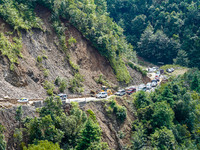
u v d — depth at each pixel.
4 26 48.91
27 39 51.62
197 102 67.12
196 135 58.22
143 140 45.75
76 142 37.44
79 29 64.38
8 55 44.12
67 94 49.59
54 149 30.28
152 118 51.06
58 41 57.72
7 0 53.41
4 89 39.50
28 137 33.94
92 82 57.56
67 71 54.59
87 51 62.72
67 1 65.50
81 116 40.72
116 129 46.28
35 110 37.59
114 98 50.59
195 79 77.19
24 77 44.88
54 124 36.44
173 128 52.41
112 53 67.31
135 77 74.38
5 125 32.97
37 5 60.34
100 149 35.91
